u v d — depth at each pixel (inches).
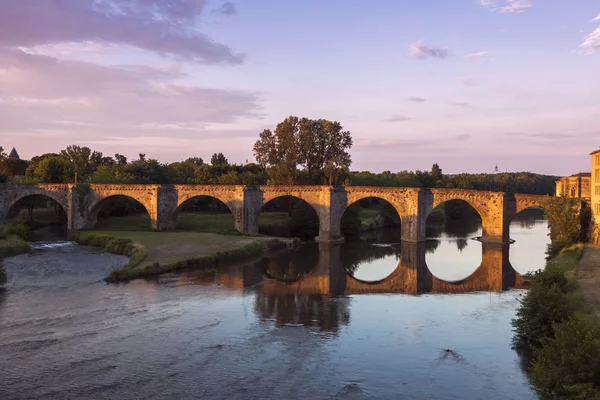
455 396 1184.8
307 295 2171.5
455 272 2812.5
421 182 7027.6
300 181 4950.8
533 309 1526.8
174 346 1482.5
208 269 2704.2
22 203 4471.0
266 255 3272.6
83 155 6441.9
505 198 3983.8
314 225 4397.1
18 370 1295.5
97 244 3412.9
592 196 3299.7
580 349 1004.6
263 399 1152.8
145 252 2876.5
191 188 4097.0
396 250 3634.4
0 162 6855.3
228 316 1796.3
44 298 1993.1
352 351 1464.1
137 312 1825.8
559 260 2657.5
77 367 1317.7
